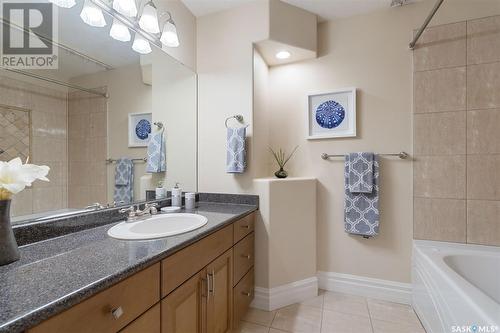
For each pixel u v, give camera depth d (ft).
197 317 3.61
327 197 6.72
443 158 5.82
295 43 6.25
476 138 5.60
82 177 3.97
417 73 6.00
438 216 5.86
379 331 5.05
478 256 5.09
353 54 6.55
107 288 2.21
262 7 6.02
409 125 6.09
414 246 5.74
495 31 5.53
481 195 5.58
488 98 5.54
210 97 6.55
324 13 6.50
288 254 6.20
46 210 3.44
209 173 6.54
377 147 6.31
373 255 6.34
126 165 4.84
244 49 6.19
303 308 5.90
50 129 3.50
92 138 4.12
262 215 6.00
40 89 3.37
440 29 5.84
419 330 5.07
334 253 6.66
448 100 5.78
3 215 2.48
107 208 4.32
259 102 6.60
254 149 6.22
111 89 4.49
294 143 7.05
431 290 4.71
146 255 2.71
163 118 5.70
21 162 2.88
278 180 6.14
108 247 3.00
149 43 5.26
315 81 6.88
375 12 6.39
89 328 2.04
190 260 3.43
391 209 6.20
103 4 4.14
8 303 1.73
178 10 6.01
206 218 4.48
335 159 6.65
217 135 6.47
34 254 2.77
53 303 1.74
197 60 6.70
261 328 5.18
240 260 5.13
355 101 6.41
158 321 2.82
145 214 4.67
